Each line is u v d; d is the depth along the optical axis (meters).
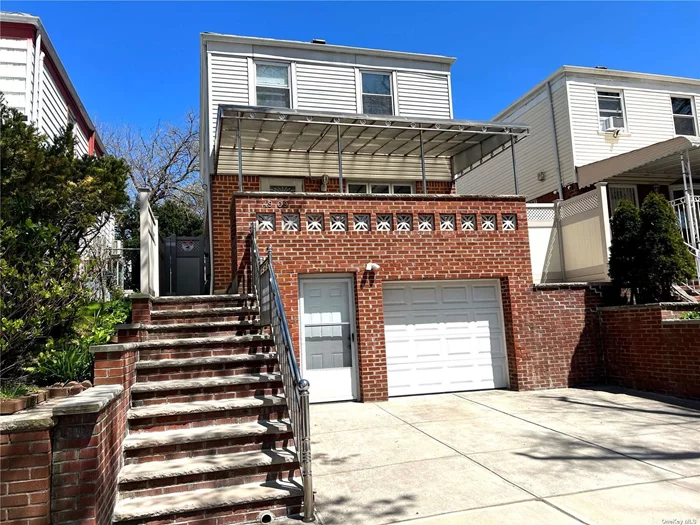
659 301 9.62
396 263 9.08
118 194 8.38
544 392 9.12
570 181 15.33
